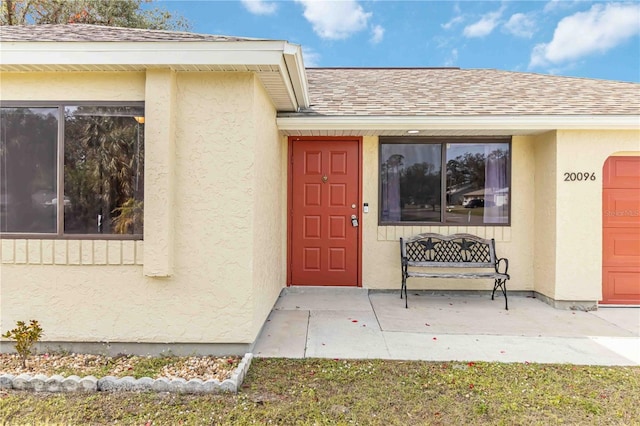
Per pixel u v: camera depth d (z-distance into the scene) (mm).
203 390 2883
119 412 2602
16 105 3582
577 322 4668
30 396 2805
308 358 3549
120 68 3471
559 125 5098
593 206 5246
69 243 3562
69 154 3607
